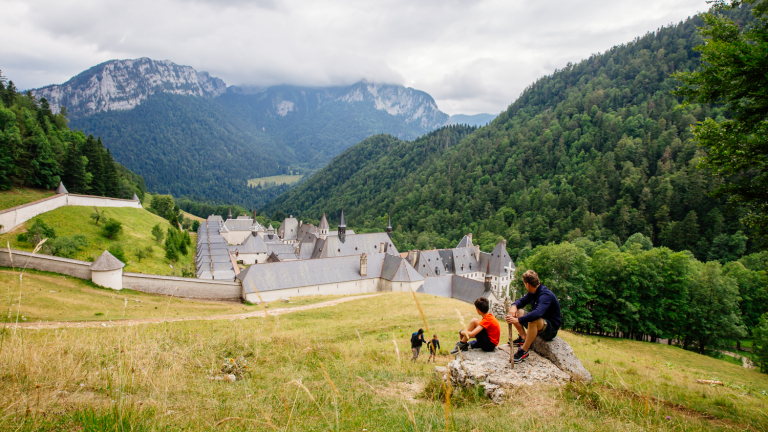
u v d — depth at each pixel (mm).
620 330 61625
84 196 83438
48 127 112250
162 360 12680
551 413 8742
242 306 52531
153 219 106375
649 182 136750
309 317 42531
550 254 63188
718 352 60094
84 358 11531
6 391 7914
